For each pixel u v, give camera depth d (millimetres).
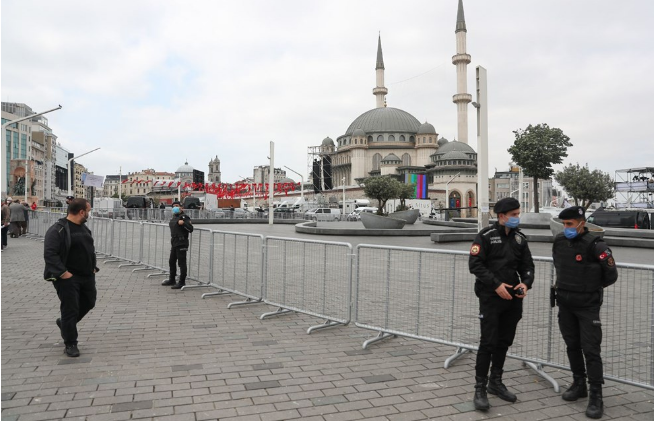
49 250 5340
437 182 110875
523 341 5508
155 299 8781
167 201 98125
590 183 52281
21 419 3855
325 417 4031
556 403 4461
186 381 4770
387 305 6426
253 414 4055
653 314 4543
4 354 5488
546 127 33844
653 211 30438
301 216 54906
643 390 4797
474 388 4773
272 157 37781
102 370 5035
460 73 120438
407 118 129000
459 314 5859
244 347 5965
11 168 107000
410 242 21359
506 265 4430
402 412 4168
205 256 9812
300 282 7539
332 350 5930
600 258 4223
